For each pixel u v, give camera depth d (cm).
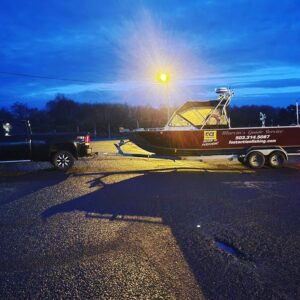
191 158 1423
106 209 787
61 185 1090
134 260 505
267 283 434
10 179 1227
